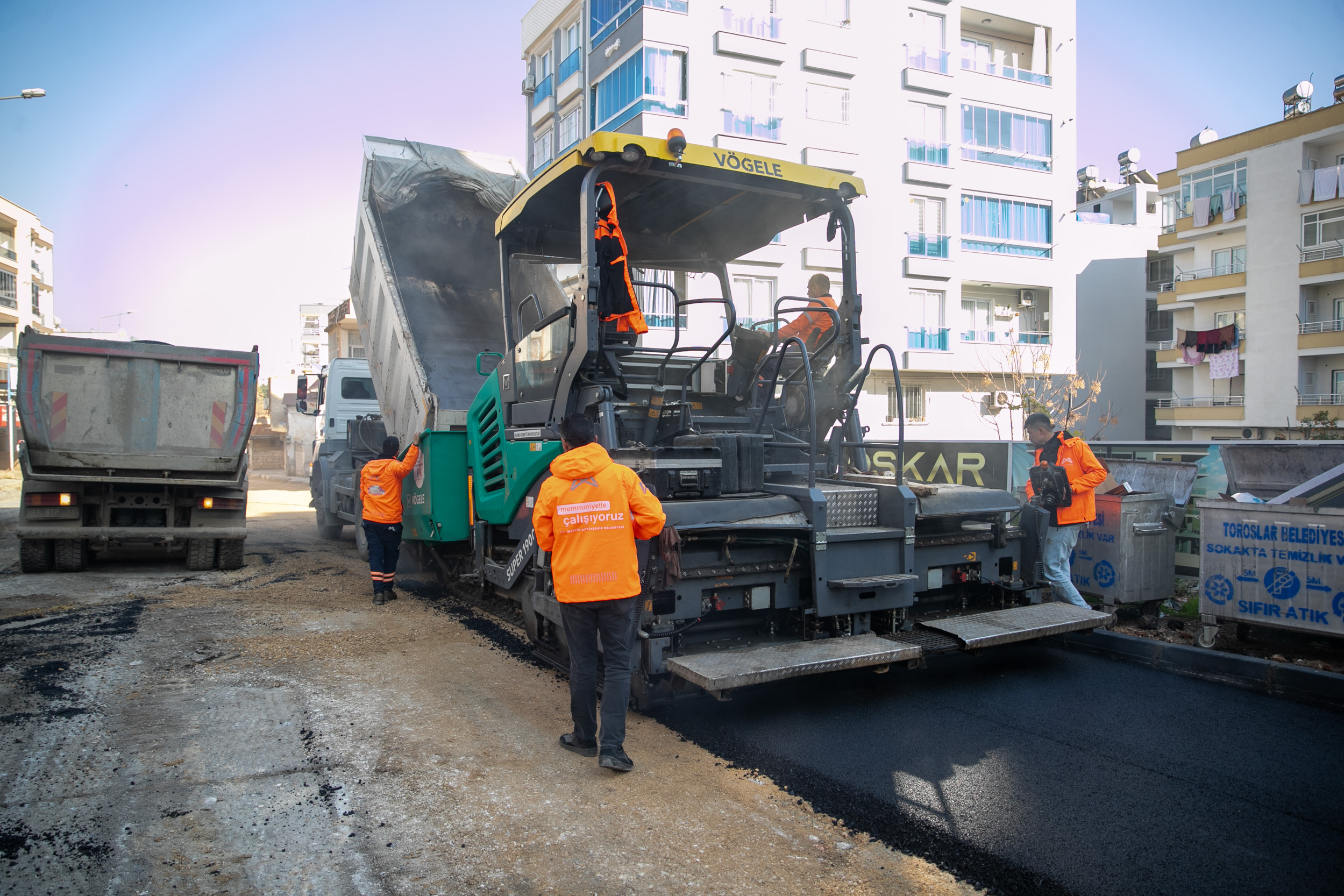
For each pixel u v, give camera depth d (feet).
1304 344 101.60
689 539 14.62
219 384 28.78
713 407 19.92
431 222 30.63
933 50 89.40
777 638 16.07
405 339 27.30
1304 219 102.27
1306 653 18.25
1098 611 18.47
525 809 11.11
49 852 9.64
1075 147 98.68
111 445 27.76
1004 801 11.60
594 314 15.66
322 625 21.47
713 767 12.74
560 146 90.63
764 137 79.87
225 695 15.40
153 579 27.84
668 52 75.61
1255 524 18.13
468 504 23.72
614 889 9.16
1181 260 117.39
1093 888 9.34
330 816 10.75
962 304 97.45
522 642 20.30
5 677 16.12
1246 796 11.85
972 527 18.88
